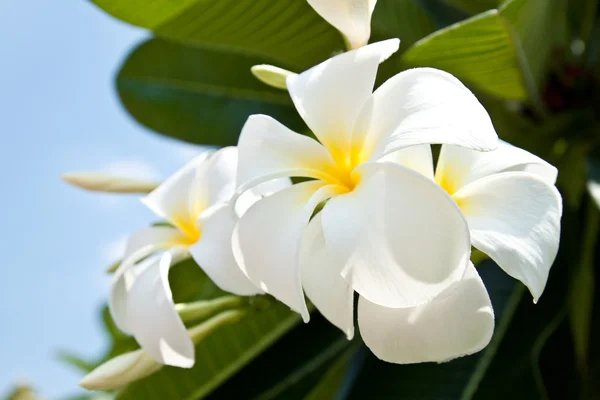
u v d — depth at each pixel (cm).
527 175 47
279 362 65
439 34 54
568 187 64
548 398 60
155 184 57
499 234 47
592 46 76
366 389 59
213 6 58
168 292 50
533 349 59
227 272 50
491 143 45
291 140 48
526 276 46
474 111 45
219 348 62
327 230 45
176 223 54
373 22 60
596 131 66
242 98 77
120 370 52
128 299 51
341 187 47
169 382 62
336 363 62
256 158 48
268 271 46
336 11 50
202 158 54
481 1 70
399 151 48
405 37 62
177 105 78
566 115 67
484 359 59
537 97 64
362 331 47
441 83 46
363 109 47
